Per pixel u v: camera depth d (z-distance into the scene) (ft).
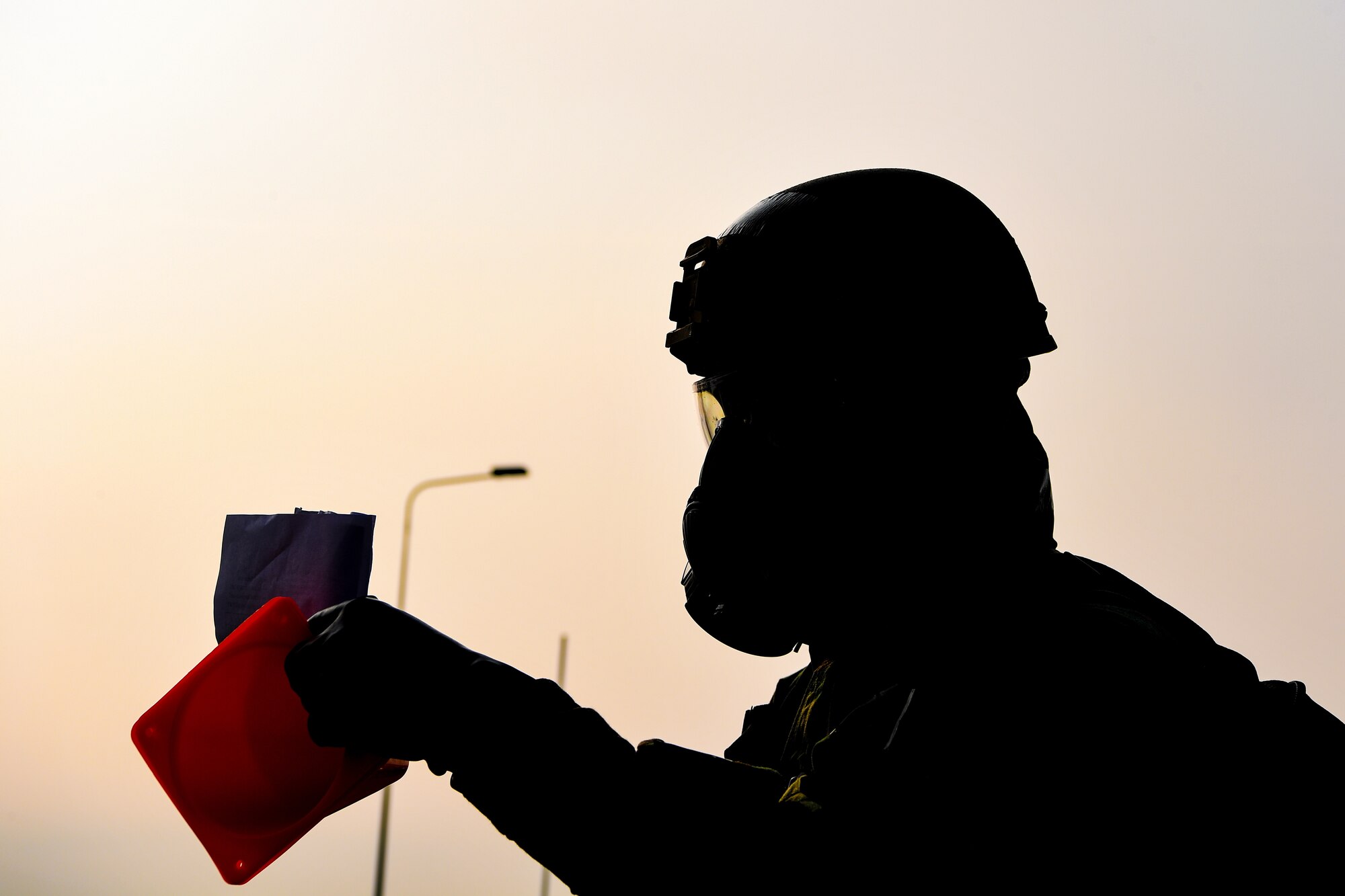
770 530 2.80
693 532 2.91
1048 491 3.04
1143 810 2.40
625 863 2.38
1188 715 2.54
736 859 2.38
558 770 2.45
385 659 2.58
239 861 2.72
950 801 2.47
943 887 2.39
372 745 2.58
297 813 2.86
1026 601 2.72
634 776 2.49
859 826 2.48
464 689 2.54
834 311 2.77
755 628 2.90
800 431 2.76
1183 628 3.00
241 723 2.85
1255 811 2.52
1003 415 2.90
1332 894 2.47
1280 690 3.01
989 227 3.12
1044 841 2.39
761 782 2.73
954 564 2.71
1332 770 2.70
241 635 2.81
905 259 2.83
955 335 2.81
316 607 3.03
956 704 2.57
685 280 3.12
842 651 2.84
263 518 3.22
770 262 2.86
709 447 2.98
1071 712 2.47
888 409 2.73
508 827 2.49
